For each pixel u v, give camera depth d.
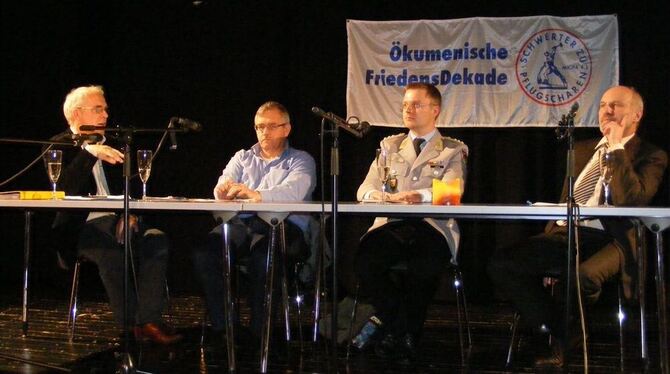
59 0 5.58
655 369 3.34
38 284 5.66
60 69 5.60
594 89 4.86
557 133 2.75
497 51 4.97
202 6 5.42
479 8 5.08
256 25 5.36
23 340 3.85
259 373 3.24
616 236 3.30
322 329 3.82
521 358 3.57
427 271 3.44
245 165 4.02
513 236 5.09
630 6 4.88
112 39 5.55
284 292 3.64
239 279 4.04
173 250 5.51
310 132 5.29
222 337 3.74
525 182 5.05
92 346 3.72
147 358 3.48
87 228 3.71
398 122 5.09
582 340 3.31
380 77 5.11
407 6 5.16
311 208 2.92
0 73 5.68
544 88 4.92
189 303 5.01
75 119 3.91
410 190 3.68
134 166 4.19
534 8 5.02
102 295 5.28
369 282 3.51
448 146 3.85
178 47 5.47
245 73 5.38
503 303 5.06
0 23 5.66
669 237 4.84
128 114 5.54
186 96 5.47
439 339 3.98
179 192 5.49
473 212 2.83
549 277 3.44
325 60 5.27
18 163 5.65
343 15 5.24
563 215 2.77
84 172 3.75
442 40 5.04
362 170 5.21
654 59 4.86
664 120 4.84
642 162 3.55
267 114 3.90
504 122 4.97
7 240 5.72
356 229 5.22
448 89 5.03
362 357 3.55
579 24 4.88
